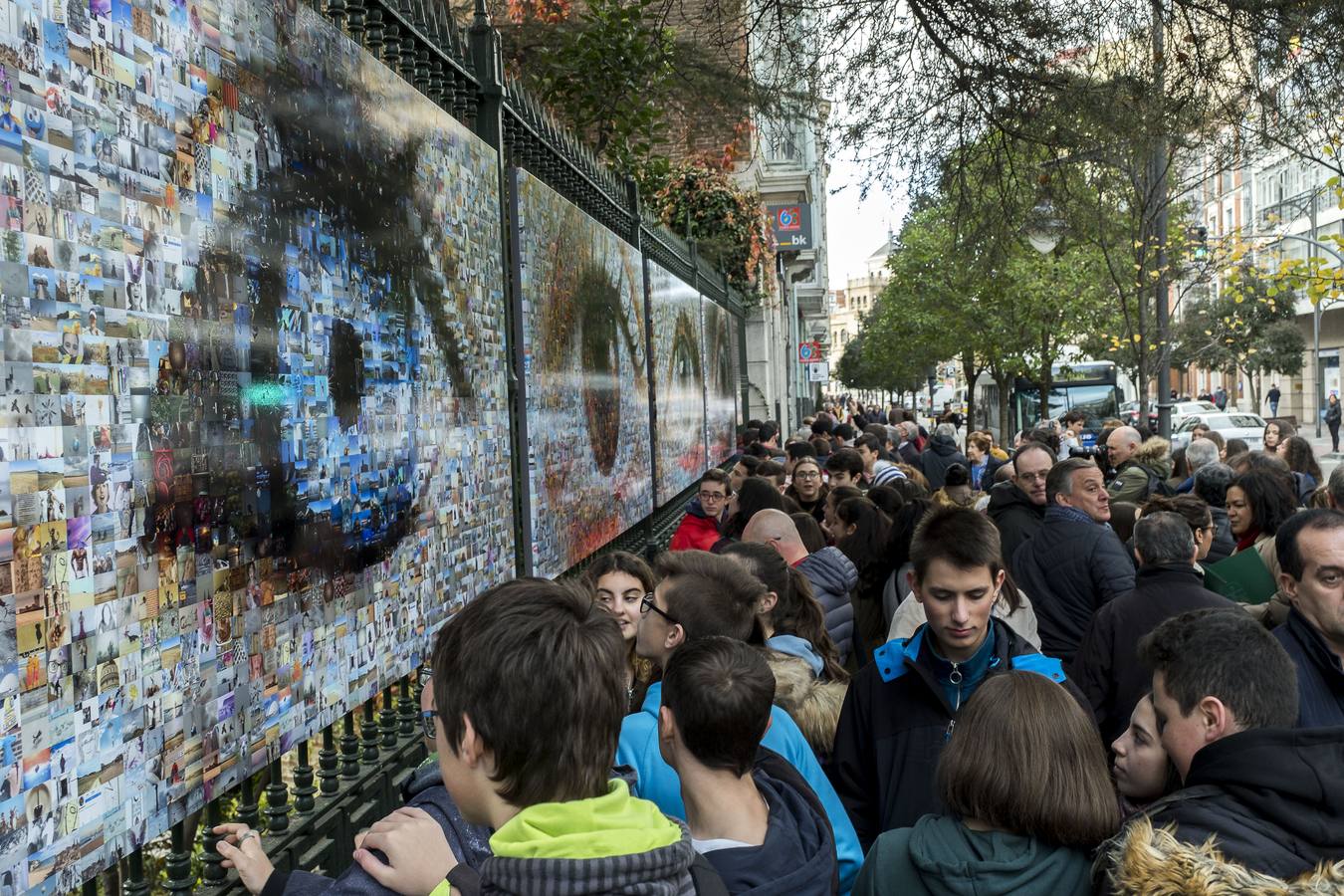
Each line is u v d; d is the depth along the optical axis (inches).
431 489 176.9
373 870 76.6
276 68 133.1
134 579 101.8
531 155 262.7
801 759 126.6
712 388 589.6
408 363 170.2
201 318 114.5
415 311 174.2
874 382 3663.9
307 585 133.3
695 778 101.7
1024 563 233.1
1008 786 97.8
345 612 144.1
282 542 127.8
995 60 356.5
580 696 72.8
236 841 84.5
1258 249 745.0
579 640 74.0
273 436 127.1
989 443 599.2
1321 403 2257.6
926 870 99.6
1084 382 1396.4
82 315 96.7
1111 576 223.5
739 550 160.2
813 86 386.3
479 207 209.6
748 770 102.7
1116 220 575.2
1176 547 187.8
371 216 158.7
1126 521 295.6
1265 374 2386.8
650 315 396.8
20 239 90.0
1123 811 114.8
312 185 140.5
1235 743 94.3
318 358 139.6
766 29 387.5
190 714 109.3
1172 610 184.5
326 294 142.8
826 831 102.6
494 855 71.2
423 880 76.2
